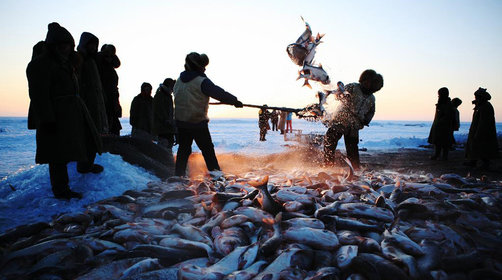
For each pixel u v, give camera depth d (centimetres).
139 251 219
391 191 364
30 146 1448
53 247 227
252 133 2798
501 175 641
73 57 359
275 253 213
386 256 201
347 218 265
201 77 450
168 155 615
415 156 1009
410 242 210
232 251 213
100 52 613
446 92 898
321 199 335
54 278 197
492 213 299
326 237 220
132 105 820
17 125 4531
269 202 282
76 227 271
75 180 403
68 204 344
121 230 247
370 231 241
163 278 190
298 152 818
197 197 337
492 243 234
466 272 195
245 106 477
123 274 194
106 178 410
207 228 262
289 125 1677
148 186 423
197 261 215
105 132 517
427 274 184
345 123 539
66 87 344
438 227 240
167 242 231
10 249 235
